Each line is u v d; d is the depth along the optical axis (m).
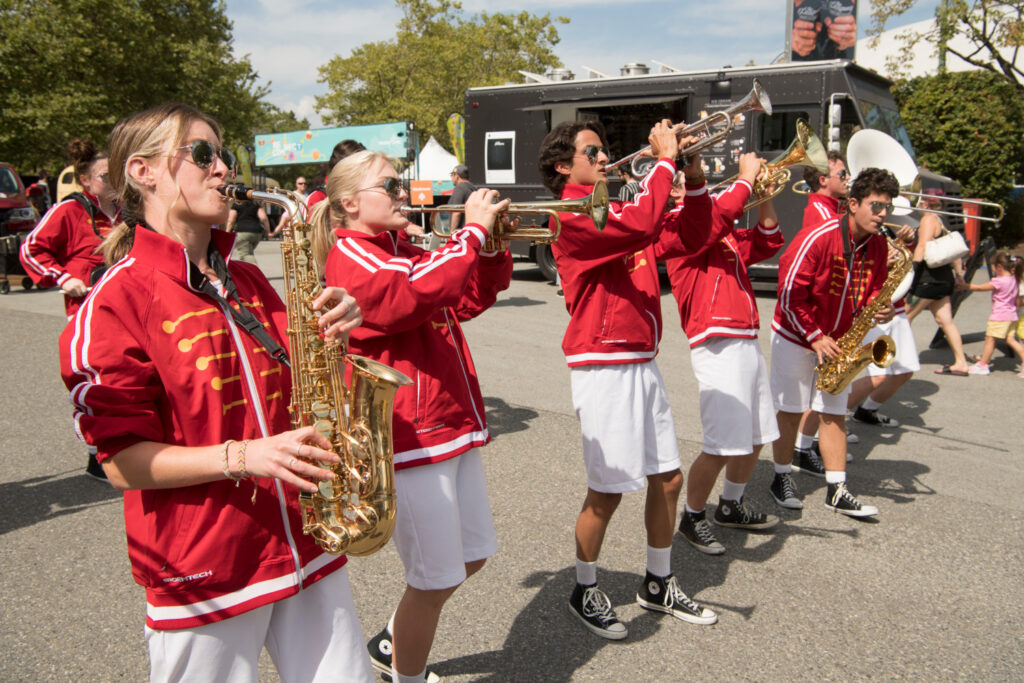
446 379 2.40
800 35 17.50
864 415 5.92
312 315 1.81
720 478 4.84
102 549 3.83
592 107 12.64
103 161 4.40
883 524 4.16
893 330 5.55
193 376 1.62
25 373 7.20
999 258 7.32
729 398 3.63
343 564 1.87
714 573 3.64
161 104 1.73
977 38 19.56
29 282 13.02
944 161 17.98
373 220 2.38
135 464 1.55
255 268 1.96
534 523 4.12
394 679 2.50
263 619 1.73
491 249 2.71
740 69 11.56
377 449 1.93
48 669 2.88
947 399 6.63
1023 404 6.46
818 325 4.17
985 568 3.67
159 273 1.63
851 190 4.08
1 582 3.51
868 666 2.91
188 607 1.61
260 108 32.00
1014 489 4.64
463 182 8.69
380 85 37.81
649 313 3.13
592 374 3.07
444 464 2.38
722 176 11.78
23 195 14.28
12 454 5.14
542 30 36.84
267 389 1.75
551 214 2.54
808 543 3.95
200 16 28.75
